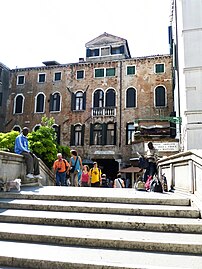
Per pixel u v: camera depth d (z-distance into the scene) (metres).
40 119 26.84
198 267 3.18
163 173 8.37
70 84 26.78
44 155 17.72
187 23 13.09
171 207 4.98
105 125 25.14
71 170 10.70
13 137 16.48
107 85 25.84
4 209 5.34
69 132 25.91
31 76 27.91
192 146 11.89
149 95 24.64
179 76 16.11
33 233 4.10
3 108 27.42
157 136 19.72
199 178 5.07
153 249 3.72
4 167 7.27
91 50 28.56
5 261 3.49
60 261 3.37
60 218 4.61
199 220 4.45
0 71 27.33
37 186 8.33
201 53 12.64
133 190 7.35
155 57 25.03
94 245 3.88
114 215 4.84
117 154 24.28
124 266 3.20
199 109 12.11
